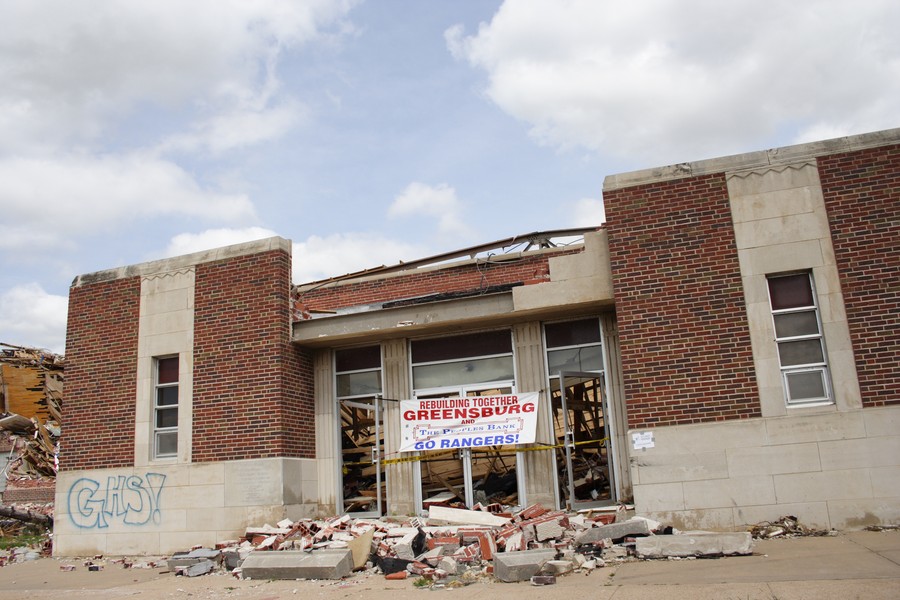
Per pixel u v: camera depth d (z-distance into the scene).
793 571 8.57
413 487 14.77
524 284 16.17
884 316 11.59
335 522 13.53
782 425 11.67
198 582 11.41
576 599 8.01
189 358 15.41
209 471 14.72
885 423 11.31
